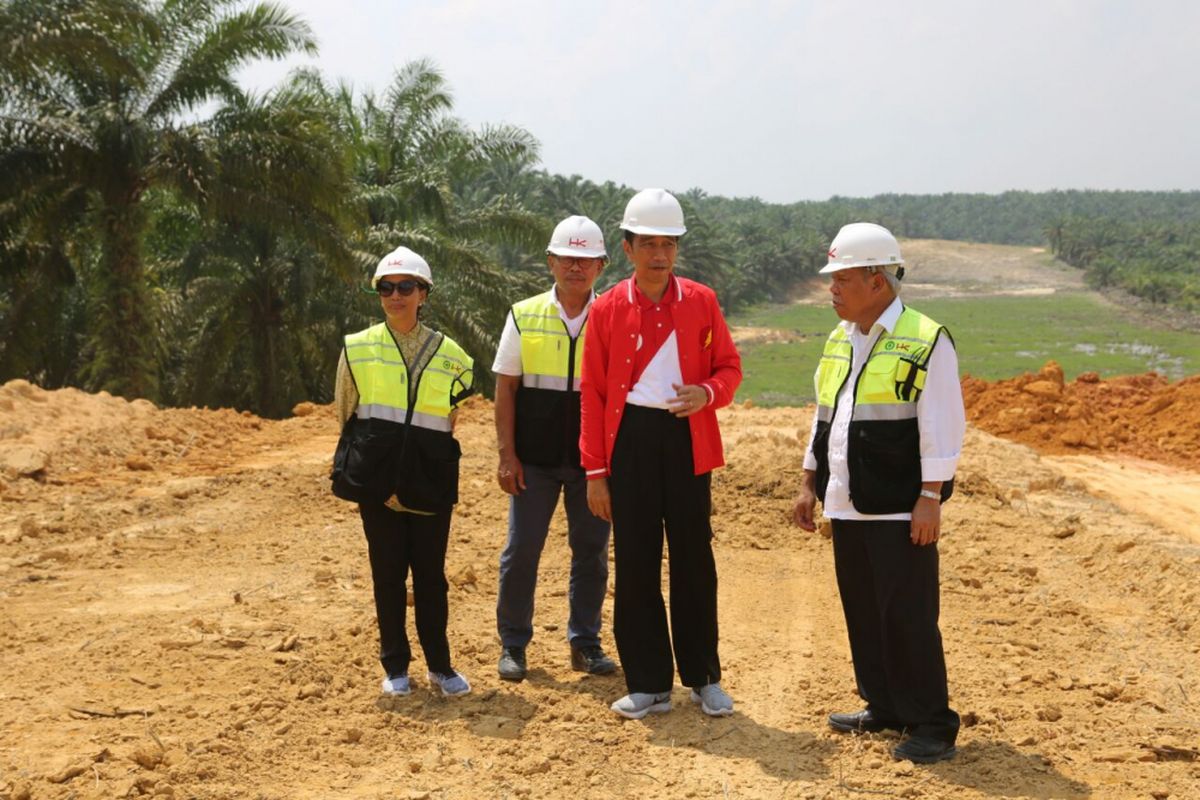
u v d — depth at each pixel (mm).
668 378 4668
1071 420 15500
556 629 6113
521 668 5285
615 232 73375
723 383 4668
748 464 9703
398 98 28578
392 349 4852
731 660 5699
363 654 5473
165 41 19500
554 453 5227
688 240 94875
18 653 5371
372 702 4910
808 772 4316
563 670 5453
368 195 25000
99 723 4551
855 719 4695
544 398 5234
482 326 24594
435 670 5000
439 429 4832
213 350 23703
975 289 149750
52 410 11367
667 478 4680
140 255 20031
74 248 21812
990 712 4945
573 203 80562
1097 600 7074
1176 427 15641
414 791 4121
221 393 24797
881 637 4516
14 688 4898
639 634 4797
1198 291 119062
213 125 19828
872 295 4352
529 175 82562
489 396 24781
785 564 7742
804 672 5520
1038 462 12812
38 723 4527
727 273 108500
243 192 19516
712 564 4809
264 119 19531
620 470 4684
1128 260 156875
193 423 12328
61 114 18781
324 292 24281
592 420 4715
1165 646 6090
